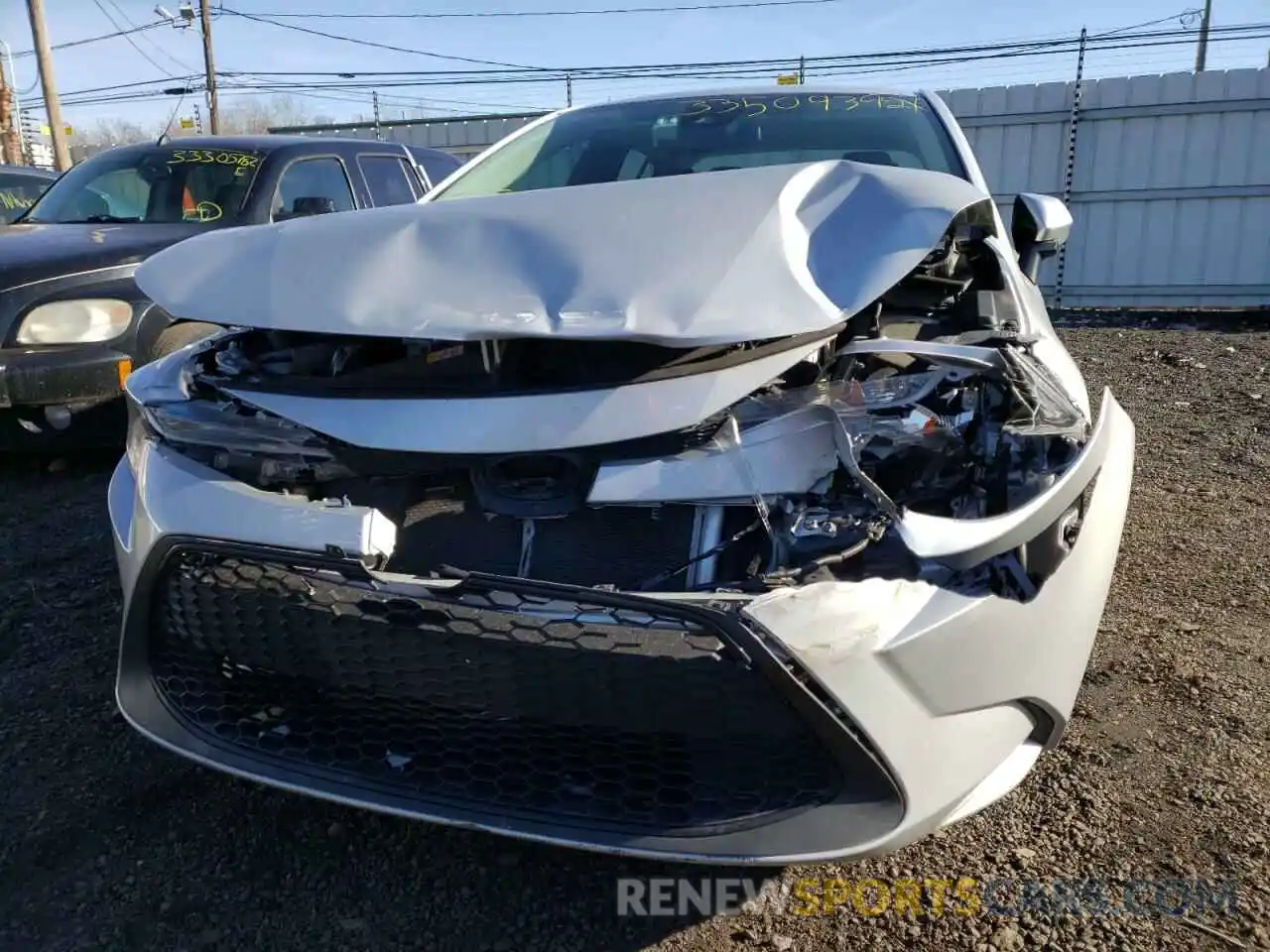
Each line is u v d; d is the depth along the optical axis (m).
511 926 2.01
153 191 5.60
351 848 2.23
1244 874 2.05
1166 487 4.34
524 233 2.14
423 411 1.95
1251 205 10.38
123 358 4.34
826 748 1.71
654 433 1.87
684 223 2.11
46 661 2.96
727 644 1.66
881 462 1.92
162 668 2.13
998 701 1.84
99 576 3.55
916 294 2.50
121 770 2.48
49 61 20.72
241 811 2.34
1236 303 10.65
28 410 4.27
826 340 2.03
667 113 3.82
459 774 1.88
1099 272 11.05
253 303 2.11
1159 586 3.33
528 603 1.75
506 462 1.97
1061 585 1.90
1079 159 10.87
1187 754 2.42
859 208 2.24
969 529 1.78
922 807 1.75
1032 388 1.96
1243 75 10.10
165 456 2.12
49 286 4.25
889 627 1.71
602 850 1.77
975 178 3.12
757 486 1.86
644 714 1.73
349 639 1.84
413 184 6.73
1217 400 5.88
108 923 2.01
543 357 1.98
